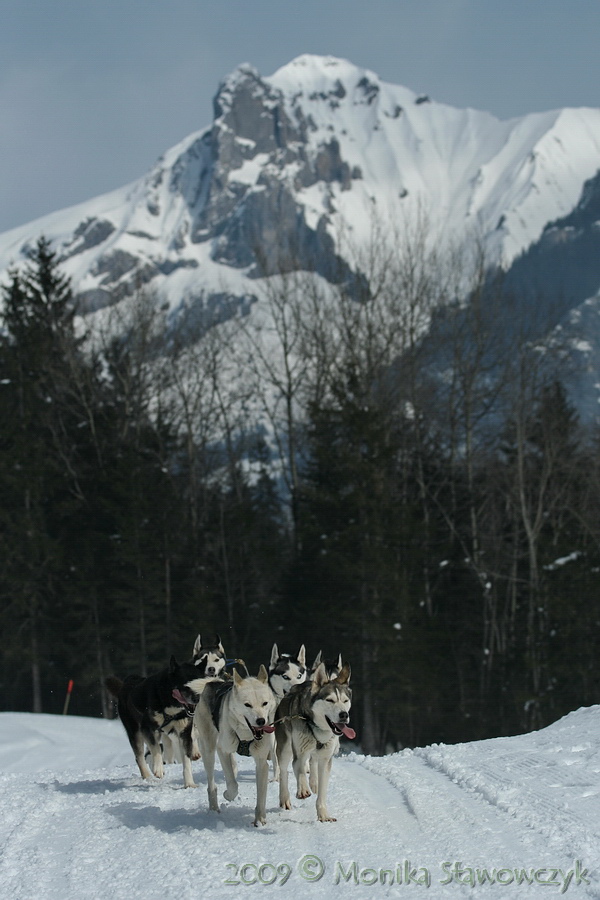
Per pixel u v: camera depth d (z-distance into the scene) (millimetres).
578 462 46875
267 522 50875
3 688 49188
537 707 39969
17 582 46969
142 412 52531
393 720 41125
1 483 48000
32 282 56375
